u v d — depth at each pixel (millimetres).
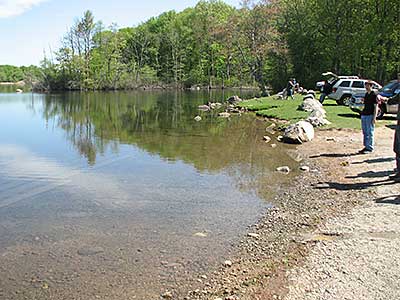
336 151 14461
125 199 9617
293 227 7555
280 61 51812
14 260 6375
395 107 20562
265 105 31031
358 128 18797
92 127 24688
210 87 87562
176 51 90688
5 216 8500
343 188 9883
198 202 9289
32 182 11367
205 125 24078
